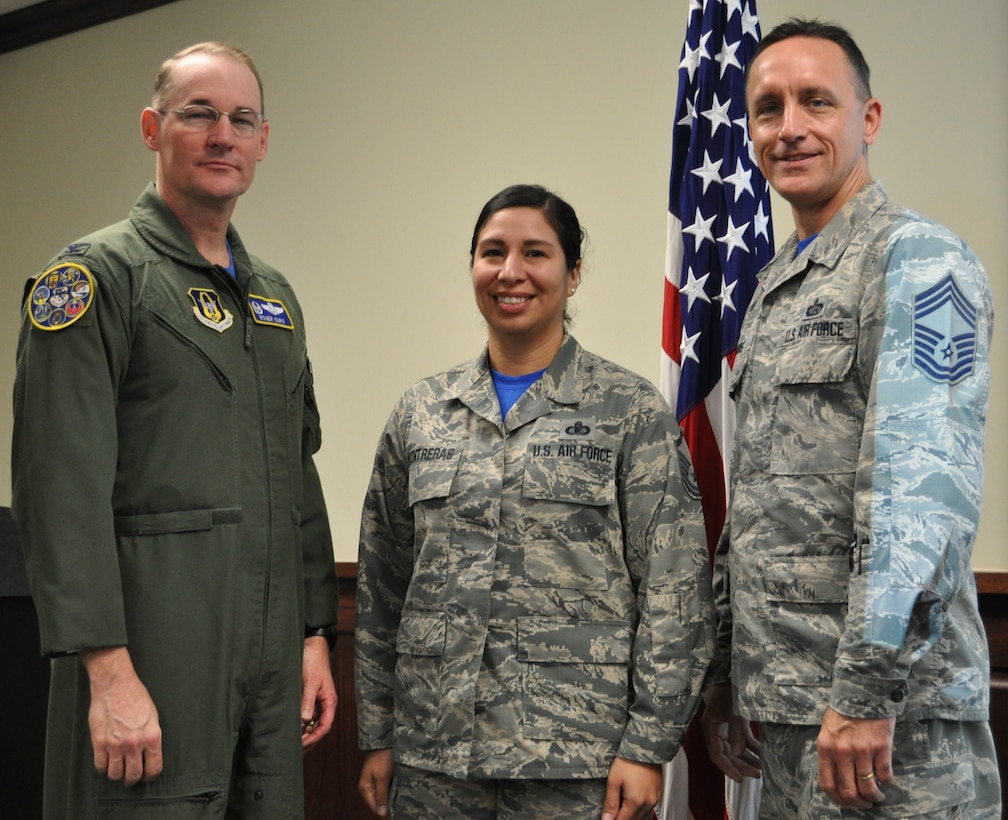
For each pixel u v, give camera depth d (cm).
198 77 184
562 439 196
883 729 148
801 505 167
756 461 176
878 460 152
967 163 282
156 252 181
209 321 182
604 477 193
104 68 454
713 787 229
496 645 189
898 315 158
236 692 175
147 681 168
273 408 189
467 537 195
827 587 163
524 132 357
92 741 164
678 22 331
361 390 381
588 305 341
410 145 379
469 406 205
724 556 196
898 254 163
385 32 388
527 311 203
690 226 246
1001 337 274
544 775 181
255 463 183
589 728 185
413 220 376
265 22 414
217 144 183
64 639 159
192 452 175
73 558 162
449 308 366
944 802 154
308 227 398
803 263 179
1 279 475
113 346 171
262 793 179
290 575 187
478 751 186
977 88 282
